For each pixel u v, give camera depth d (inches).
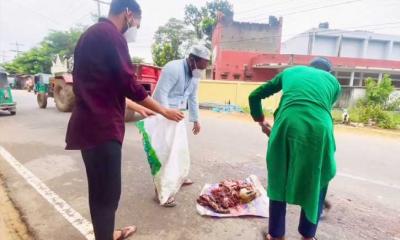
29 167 163.8
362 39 1196.5
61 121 345.1
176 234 96.7
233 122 400.5
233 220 106.9
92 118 69.6
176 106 117.7
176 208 115.3
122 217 107.0
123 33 77.1
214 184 137.1
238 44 1103.0
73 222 102.3
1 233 92.7
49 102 655.8
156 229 99.4
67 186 135.3
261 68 942.4
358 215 115.0
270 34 1116.5
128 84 69.6
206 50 113.9
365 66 924.6
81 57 69.3
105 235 77.5
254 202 118.2
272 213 84.9
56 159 179.6
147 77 371.9
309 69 87.1
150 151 113.0
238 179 149.8
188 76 117.0
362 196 135.7
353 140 296.4
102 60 67.9
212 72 1105.4
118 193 78.0
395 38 1200.8
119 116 74.2
